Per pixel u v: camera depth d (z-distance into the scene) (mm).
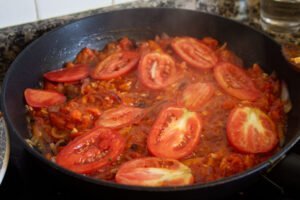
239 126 534
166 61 616
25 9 599
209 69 614
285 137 540
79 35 626
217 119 555
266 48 604
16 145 525
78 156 504
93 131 526
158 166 493
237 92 581
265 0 678
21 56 563
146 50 636
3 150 490
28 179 522
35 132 542
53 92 579
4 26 601
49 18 622
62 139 536
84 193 465
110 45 644
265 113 558
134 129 542
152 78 596
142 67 606
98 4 644
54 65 613
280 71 588
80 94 584
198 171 498
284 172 472
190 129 532
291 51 596
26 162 527
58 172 452
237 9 724
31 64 581
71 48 626
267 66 608
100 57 631
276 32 691
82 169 492
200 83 592
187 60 620
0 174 473
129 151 518
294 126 537
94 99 572
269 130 534
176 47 633
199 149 523
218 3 708
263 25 702
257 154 515
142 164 494
